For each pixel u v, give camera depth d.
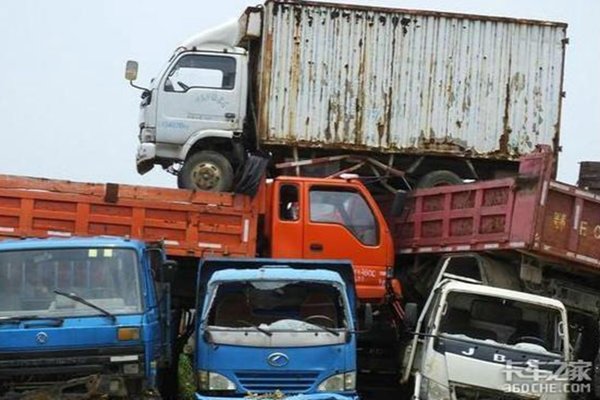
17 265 12.11
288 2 18.31
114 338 11.76
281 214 15.59
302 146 18.27
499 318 13.56
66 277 12.12
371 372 15.45
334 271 13.39
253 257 15.40
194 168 17.94
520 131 18.94
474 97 18.84
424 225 16.86
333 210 15.70
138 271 12.27
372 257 15.62
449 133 18.73
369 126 18.47
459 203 16.03
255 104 18.59
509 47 18.98
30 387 11.62
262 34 18.34
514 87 18.95
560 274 15.75
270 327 12.37
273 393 12.09
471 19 18.86
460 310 13.52
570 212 14.83
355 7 18.48
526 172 14.73
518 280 15.40
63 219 15.48
